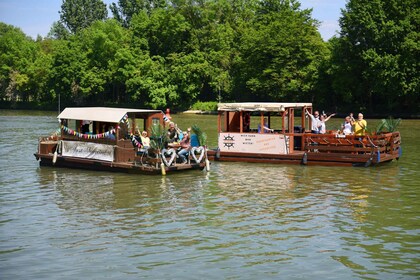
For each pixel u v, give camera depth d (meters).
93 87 109.94
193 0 109.00
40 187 23.66
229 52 102.56
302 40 85.81
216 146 38.97
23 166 29.75
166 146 27.44
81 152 28.61
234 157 31.25
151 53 110.50
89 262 13.84
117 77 106.81
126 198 21.23
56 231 16.61
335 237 15.81
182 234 16.22
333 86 78.31
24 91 126.81
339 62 77.75
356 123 29.30
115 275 12.93
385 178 25.25
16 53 128.75
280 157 30.06
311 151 29.81
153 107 102.81
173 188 23.20
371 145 28.30
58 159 29.20
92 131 29.02
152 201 20.69
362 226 16.97
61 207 19.81
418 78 70.12
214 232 16.41
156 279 12.66
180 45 107.81
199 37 107.44
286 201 20.53
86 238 15.87
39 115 91.50
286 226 17.02
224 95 102.19
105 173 27.20
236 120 32.03
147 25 109.88
